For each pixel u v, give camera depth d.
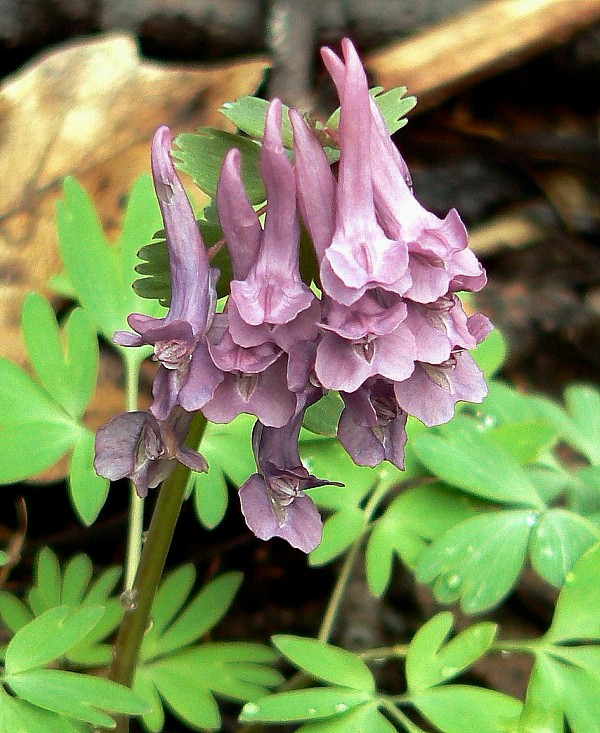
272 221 0.14
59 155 0.24
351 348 0.14
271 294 0.14
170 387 0.14
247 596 0.23
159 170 0.15
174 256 0.15
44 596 0.19
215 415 0.14
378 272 0.14
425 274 0.14
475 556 0.17
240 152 0.15
